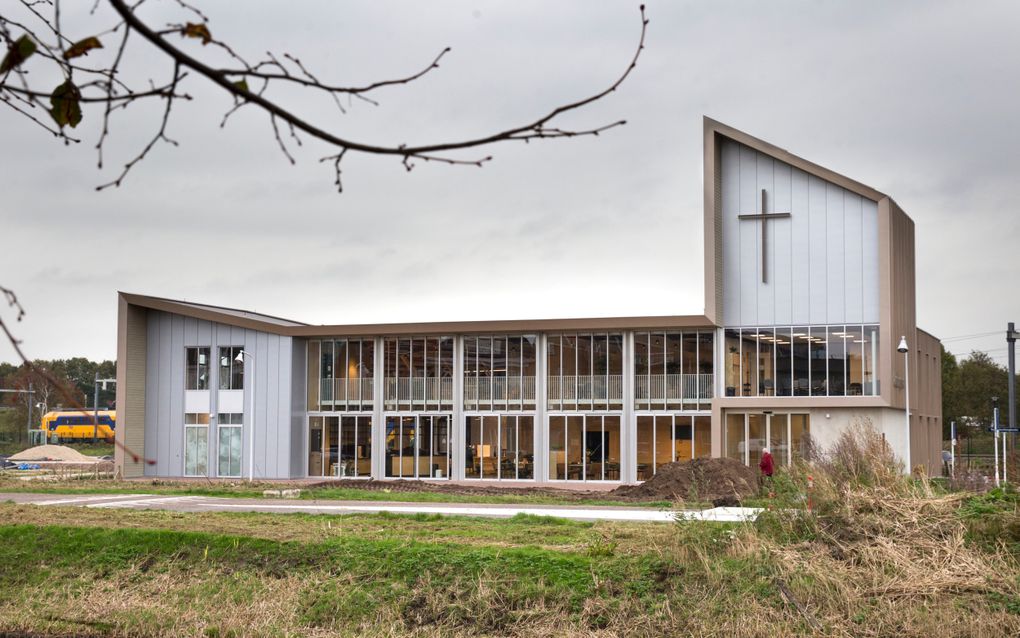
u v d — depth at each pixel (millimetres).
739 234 41938
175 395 47438
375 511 24562
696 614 13789
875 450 18031
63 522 20438
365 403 45938
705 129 41438
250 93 2670
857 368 40125
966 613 13023
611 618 14141
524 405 43688
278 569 17062
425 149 2746
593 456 42562
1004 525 15117
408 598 15516
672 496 31906
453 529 19875
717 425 40625
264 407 46062
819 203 41125
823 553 14984
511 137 2768
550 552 16203
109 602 16250
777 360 41094
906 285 43906
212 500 28719
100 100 2725
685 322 41188
